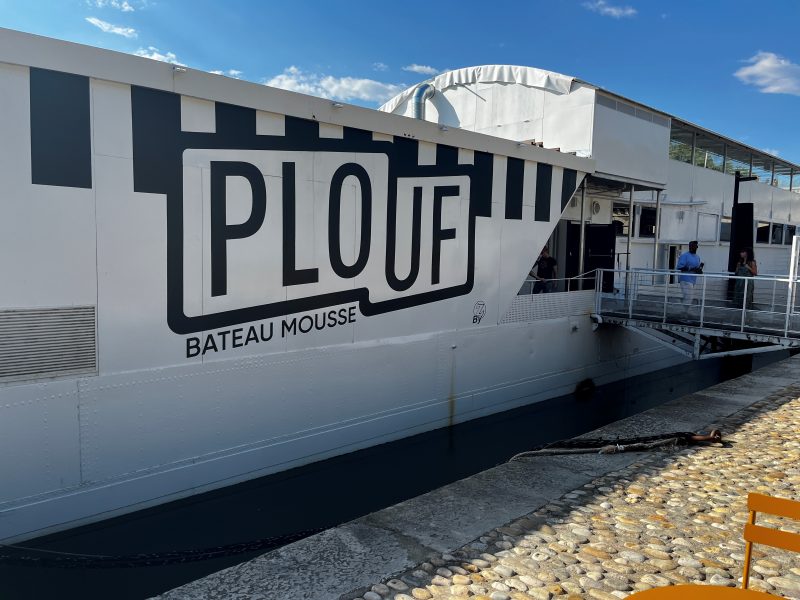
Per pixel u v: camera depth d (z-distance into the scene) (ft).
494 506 13.96
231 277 17.66
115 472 15.72
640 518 13.33
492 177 26.45
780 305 34.76
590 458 17.58
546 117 36.27
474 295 26.32
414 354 23.81
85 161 14.60
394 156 22.03
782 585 10.52
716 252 60.90
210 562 14.55
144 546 15.57
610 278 37.06
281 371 19.24
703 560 11.40
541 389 31.17
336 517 17.94
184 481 17.10
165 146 15.94
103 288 15.15
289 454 19.67
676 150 53.16
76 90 14.33
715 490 15.05
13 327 13.83
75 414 14.92
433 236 24.02
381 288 22.17
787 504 8.30
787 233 77.87
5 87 13.33
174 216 16.28
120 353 15.58
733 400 24.79
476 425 27.07
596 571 10.94
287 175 18.74
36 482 14.40
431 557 11.48
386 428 22.93
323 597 10.04
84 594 13.24
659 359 41.65
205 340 17.26
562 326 32.37
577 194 41.32
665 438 18.85
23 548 13.94
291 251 19.10
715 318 33.14
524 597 10.04
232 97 17.07
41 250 14.10
